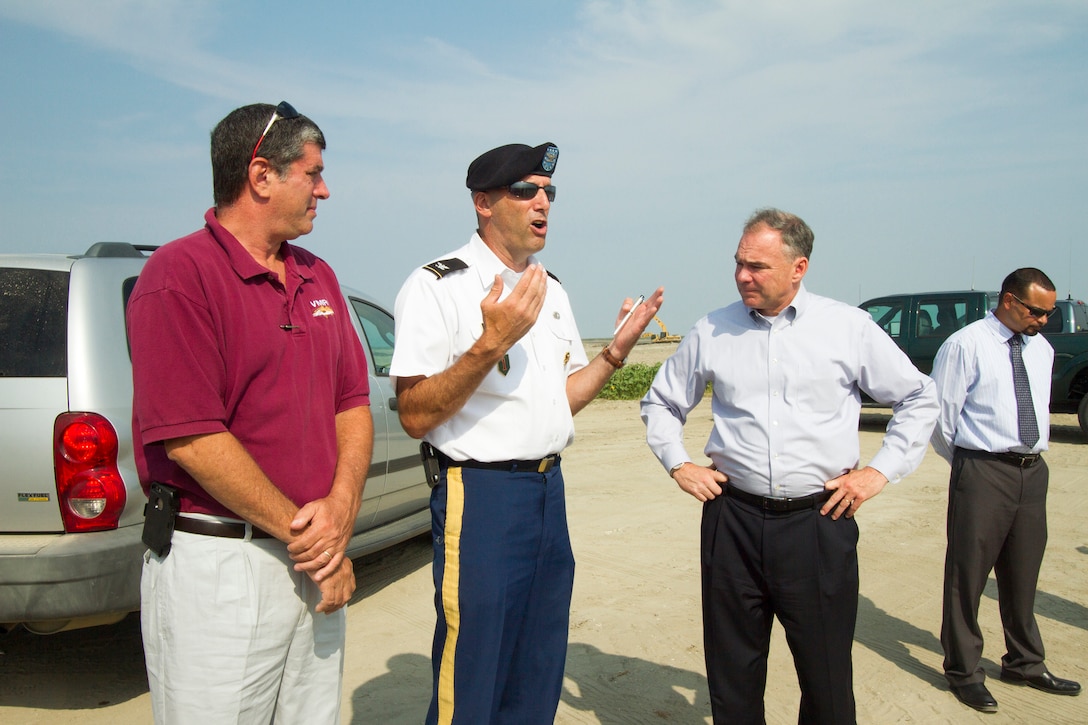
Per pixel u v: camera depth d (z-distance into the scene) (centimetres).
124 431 331
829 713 271
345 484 219
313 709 217
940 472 866
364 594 500
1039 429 360
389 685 376
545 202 247
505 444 238
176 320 187
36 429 320
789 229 263
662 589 504
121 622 450
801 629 271
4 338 332
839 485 265
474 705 232
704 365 287
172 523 199
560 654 255
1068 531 636
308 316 214
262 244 207
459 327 244
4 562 309
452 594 235
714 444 284
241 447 194
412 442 523
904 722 350
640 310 279
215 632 197
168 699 199
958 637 366
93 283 348
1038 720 352
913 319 1251
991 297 1195
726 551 280
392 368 240
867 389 278
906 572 541
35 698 358
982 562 364
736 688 284
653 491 778
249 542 201
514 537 238
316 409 213
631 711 355
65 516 320
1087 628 450
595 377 280
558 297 271
